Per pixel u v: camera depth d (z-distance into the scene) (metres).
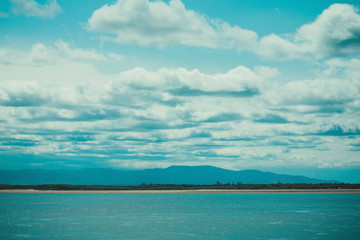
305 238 68.06
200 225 86.31
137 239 67.62
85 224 88.50
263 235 71.44
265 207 140.38
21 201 187.12
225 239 67.38
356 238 68.00
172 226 84.62
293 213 114.31
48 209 133.62
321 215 107.56
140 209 134.50
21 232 75.81
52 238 68.81
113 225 86.62
